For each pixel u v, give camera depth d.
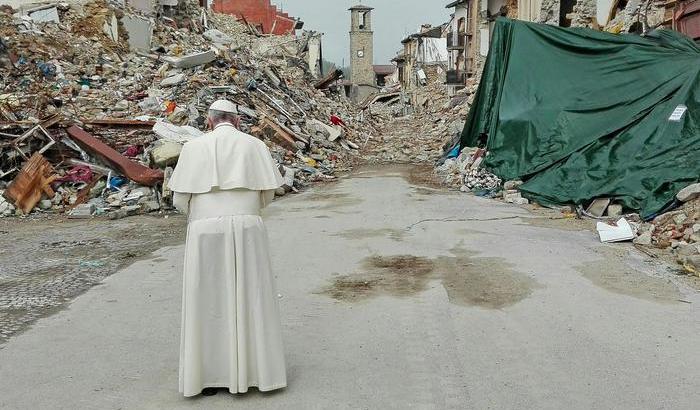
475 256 7.27
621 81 11.92
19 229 9.66
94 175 11.93
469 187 12.96
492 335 4.79
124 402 3.79
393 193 12.87
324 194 12.96
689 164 9.14
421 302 5.62
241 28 41.91
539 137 12.39
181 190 3.79
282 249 7.84
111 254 7.77
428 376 4.09
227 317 3.80
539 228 8.92
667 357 4.30
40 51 19.14
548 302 5.54
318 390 3.92
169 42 26.25
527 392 3.83
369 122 34.81
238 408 3.70
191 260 3.77
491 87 15.30
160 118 16.14
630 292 5.78
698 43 13.16
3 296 5.97
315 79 39.16
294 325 5.11
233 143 3.88
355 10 66.25
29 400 3.82
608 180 10.05
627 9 16.83
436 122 31.61
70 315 5.39
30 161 11.45
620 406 3.63
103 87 18.81
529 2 23.69
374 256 7.38
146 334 4.92
